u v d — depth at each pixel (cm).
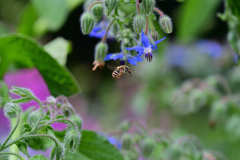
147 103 74
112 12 35
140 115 80
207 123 79
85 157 38
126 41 35
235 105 54
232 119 54
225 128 59
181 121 79
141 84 83
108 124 85
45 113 34
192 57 87
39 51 41
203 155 47
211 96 56
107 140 38
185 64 87
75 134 33
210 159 47
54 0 50
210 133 70
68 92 41
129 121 45
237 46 41
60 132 37
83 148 38
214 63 87
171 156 45
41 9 51
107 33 38
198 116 80
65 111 37
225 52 85
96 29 39
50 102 35
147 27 34
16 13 84
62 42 48
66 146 33
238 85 80
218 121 56
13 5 84
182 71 89
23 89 33
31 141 37
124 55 35
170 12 83
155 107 74
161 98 73
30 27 58
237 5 40
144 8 33
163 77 73
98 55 37
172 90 73
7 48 42
